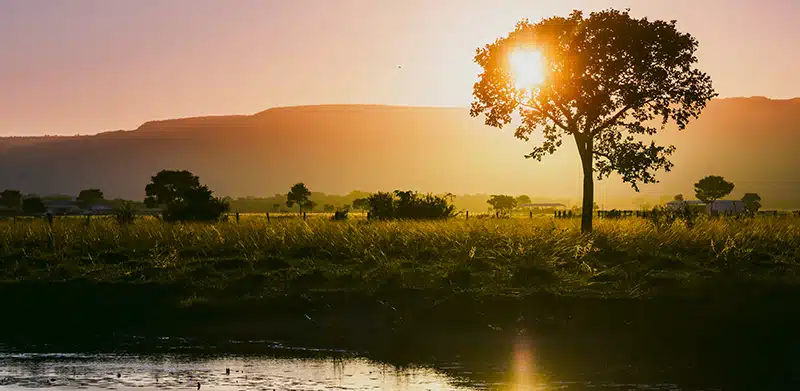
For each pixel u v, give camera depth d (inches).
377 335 802.8
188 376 655.8
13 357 732.0
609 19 1642.5
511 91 1733.5
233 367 686.5
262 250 1193.4
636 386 614.5
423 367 680.4
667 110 1686.8
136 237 1366.9
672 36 1637.6
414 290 928.3
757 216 1801.2
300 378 646.5
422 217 2043.6
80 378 651.5
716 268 1042.7
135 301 946.1
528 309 864.9
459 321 839.1
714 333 785.6
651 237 1278.3
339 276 1003.9
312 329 828.6
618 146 1707.7
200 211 2129.7
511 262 1048.8
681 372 655.8
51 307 933.2
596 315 845.2
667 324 816.9
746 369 663.8
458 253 1123.9
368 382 632.4
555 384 621.3
